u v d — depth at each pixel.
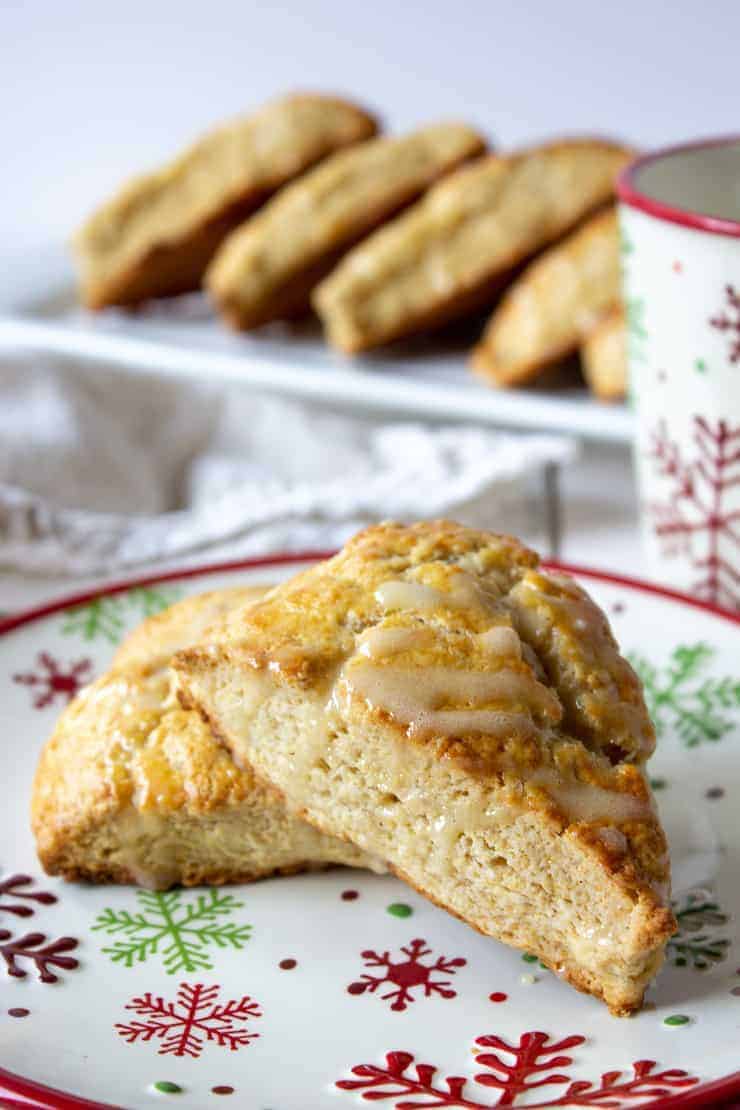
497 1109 0.46
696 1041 0.48
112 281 0.91
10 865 0.54
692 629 0.62
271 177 0.91
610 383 0.79
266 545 0.73
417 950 0.51
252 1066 0.48
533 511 0.77
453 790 0.49
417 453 0.79
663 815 0.56
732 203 0.66
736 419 0.61
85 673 0.61
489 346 0.83
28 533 0.73
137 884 0.54
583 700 0.51
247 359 0.85
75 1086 0.47
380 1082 0.47
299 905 0.53
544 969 0.50
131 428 0.84
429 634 0.51
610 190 0.84
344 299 0.85
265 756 0.51
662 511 0.64
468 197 0.85
